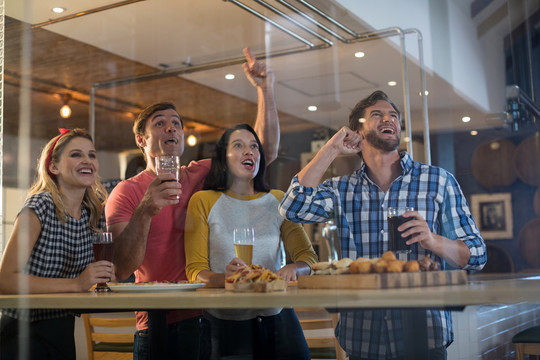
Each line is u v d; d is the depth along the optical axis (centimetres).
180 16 259
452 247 119
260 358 125
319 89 258
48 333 136
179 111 346
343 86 234
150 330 125
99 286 135
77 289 134
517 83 160
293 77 272
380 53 189
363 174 141
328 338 121
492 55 162
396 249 115
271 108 289
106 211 178
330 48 233
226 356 127
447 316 110
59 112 339
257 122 288
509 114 157
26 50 182
